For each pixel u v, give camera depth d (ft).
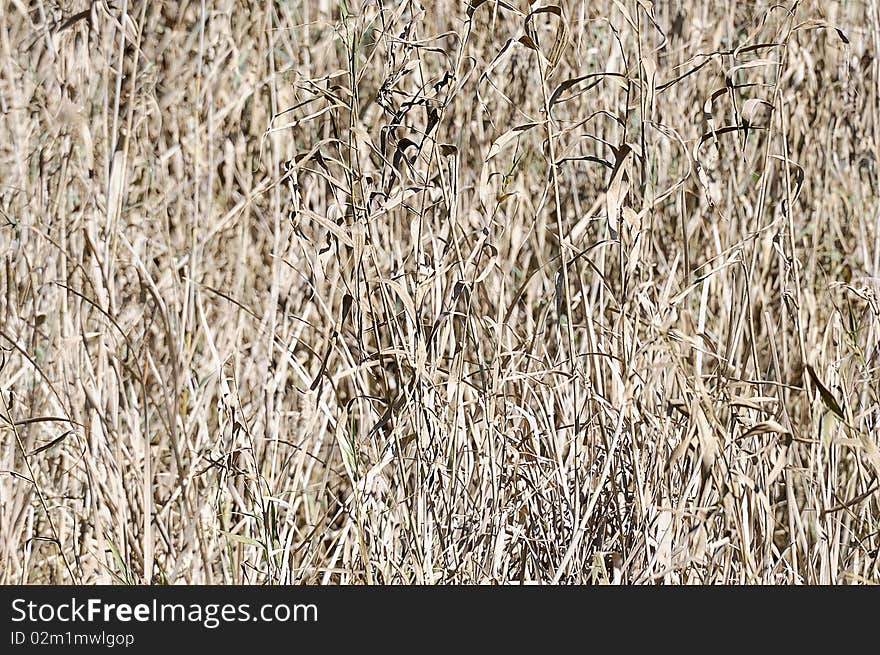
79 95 18.13
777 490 19.57
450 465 17.22
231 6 20.03
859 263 21.67
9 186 18.30
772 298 20.76
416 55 19.10
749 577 16.72
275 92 19.66
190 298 18.07
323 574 18.47
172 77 20.11
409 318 16.96
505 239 19.79
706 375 18.37
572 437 17.06
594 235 20.51
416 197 19.62
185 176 19.81
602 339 18.48
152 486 18.54
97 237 18.17
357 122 17.22
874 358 19.58
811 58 21.85
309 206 20.40
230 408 17.76
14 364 18.69
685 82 21.11
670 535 16.89
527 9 21.29
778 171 21.35
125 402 17.30
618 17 20.85
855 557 18.07
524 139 20.97
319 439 18.34
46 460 18.76
